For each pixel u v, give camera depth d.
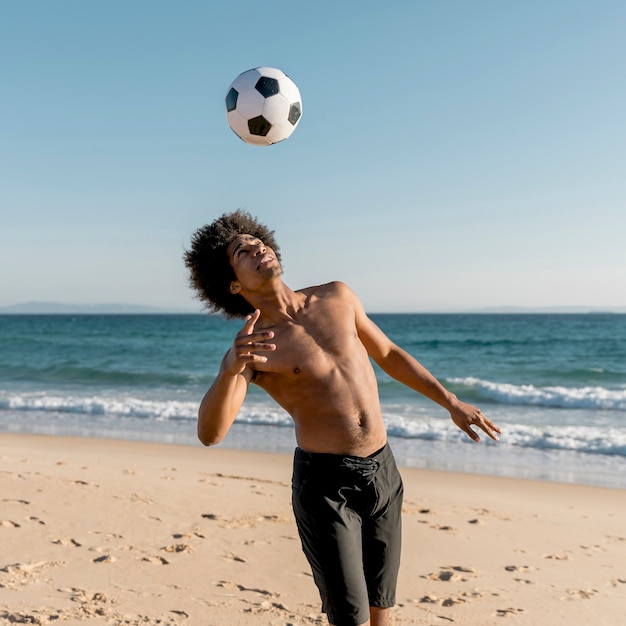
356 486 2.70
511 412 17.39
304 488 2.73
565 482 9.57
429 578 5.14
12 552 5.14
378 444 2.80
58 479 7.68
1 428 14.23
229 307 3.25
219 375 2.58
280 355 2.79
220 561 5.18
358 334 3.06
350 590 2.56
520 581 5.12
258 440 12.56
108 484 7.59
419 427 13.70
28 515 6.12
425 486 8.92
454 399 3.07
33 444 11.56
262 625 4.05
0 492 6.89
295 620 4.14
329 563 2.60
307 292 3.03
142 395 20.72
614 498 8.45
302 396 2.79
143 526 6.00
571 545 6.19
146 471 8.82
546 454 11.76
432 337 52.25
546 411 17.56
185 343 46.38
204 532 5.91
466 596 4.77
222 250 3.17
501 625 4.27
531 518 7.19
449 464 10.86
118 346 43.22
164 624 4.00
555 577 5.24
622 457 11.52
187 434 13.52
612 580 5.20
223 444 12.12
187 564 5.08
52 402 17.44
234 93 4.39
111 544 5.46
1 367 28.83
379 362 3.16
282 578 4.88
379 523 2.79
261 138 4.43
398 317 141.12
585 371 27.28
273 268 2.88
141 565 5.01
